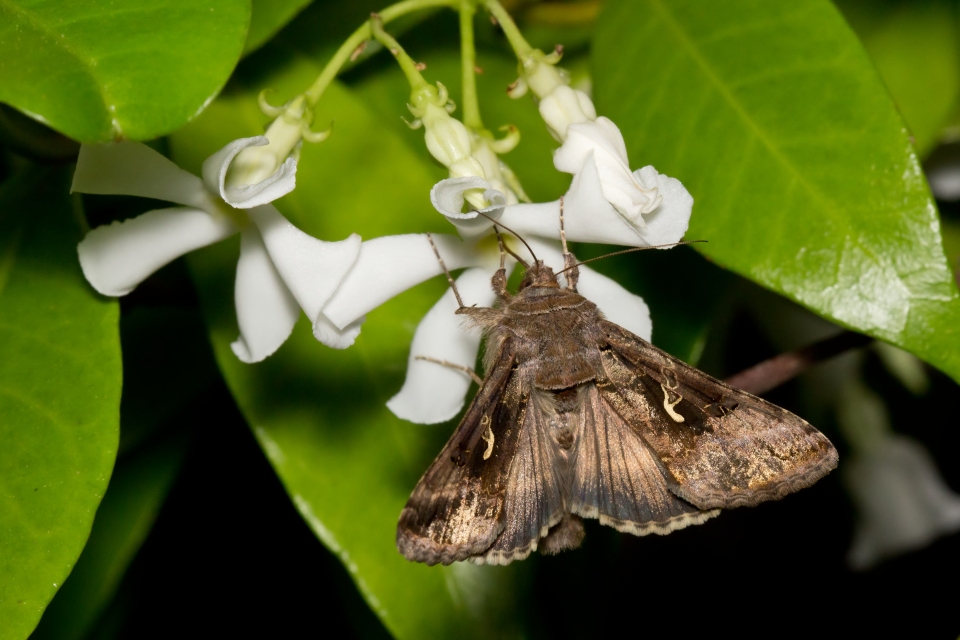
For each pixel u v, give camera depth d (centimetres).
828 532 27
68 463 20
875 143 21
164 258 20
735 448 21
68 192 21
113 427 20
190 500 25
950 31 23
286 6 21
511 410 21
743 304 26
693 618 26
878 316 21
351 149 22
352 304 20
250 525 25
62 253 21
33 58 19
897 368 26
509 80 23
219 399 23
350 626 24
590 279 21
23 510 20
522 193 21
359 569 21
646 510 21
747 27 22
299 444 21
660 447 21
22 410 20
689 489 21
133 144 20
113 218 22
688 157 21
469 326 21
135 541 22
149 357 23
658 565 27
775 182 21
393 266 20
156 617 25
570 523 21
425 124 20
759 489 21
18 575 20
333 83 22
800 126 21
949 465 26
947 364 20
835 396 26
